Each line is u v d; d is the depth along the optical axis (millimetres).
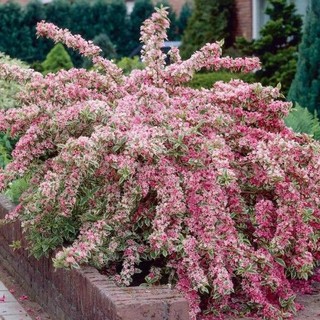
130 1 28719
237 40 16516
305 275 5914
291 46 16219
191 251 5578
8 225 7871
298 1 17672
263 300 5637
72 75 6727
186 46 18922
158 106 6203
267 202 5957
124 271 5805
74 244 5703
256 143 6141
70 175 5836
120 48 26828
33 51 25297
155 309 4934
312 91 11750
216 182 5688
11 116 6586
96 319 5316
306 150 6020
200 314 5746
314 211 6059
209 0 18656
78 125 6301
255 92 6418
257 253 5734
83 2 26312
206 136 6164
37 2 25484
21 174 6371
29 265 7133
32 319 6434
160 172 5801
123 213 5785
